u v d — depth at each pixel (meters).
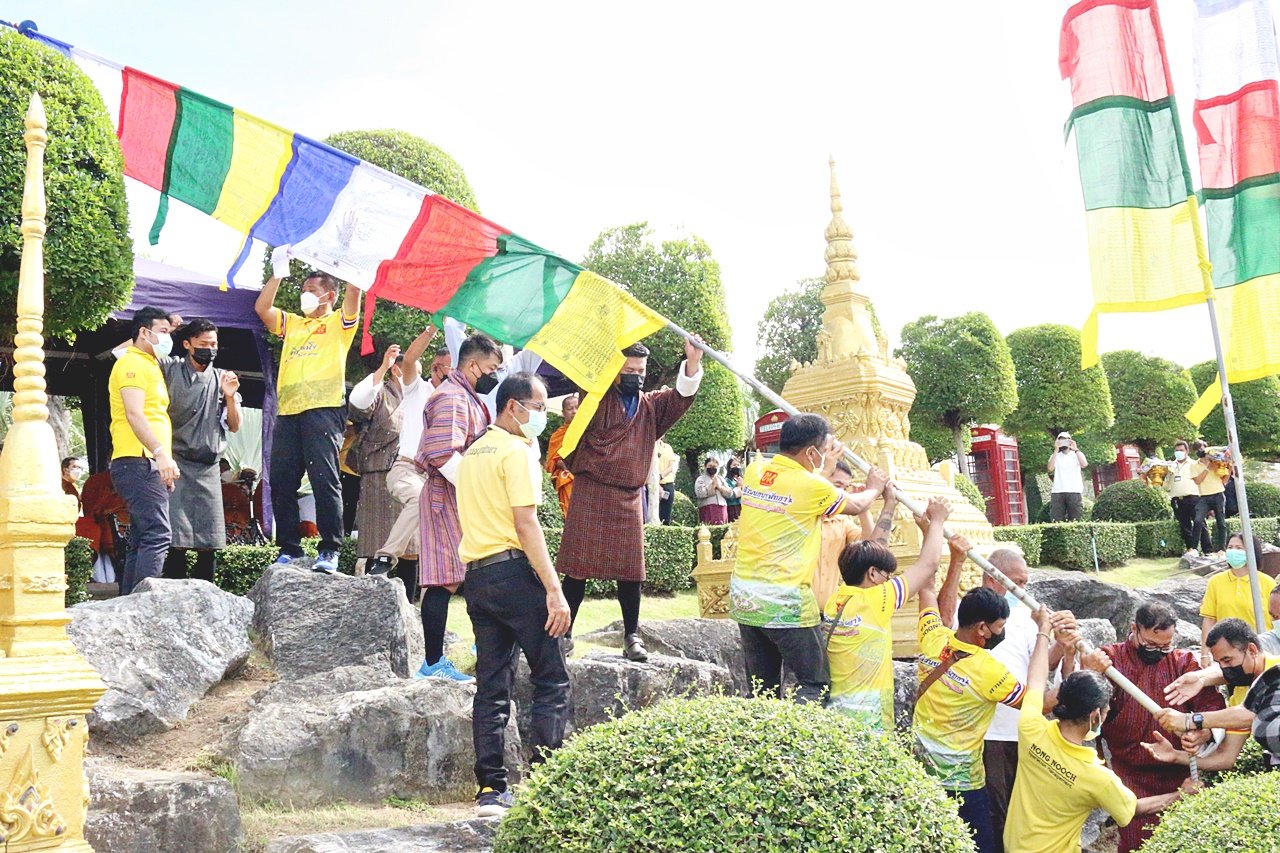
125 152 6.29
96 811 4.50
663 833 3.66
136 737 5.60
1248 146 7.80
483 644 5.04
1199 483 16.86
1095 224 7.32
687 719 4.02
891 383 8.16
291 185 6.16
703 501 15.38
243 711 5.85
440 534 6.23
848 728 4.16
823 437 5.51
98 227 6.34
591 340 6.04
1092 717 5.37
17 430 3.42
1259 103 7.80
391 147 12.80
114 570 9.56
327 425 7.40
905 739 5.20
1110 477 33.22
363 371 12.86
